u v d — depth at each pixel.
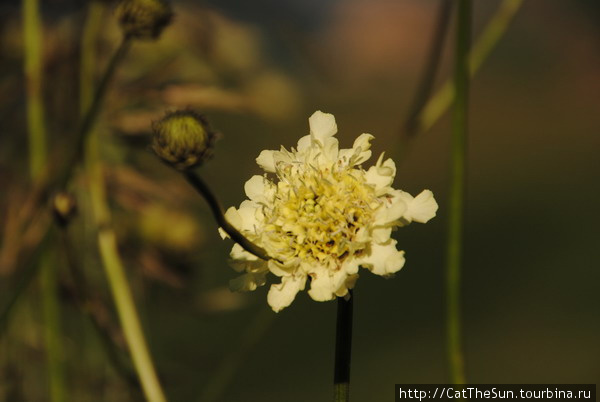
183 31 0.52
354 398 0.88
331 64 0.59
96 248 0.49
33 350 0.49
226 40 0.54
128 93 0.50
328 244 0.35
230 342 0.76
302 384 0.89
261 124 0.58
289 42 0.59
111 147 0.50
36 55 0.46
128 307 0.44
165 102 0.50
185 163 0.33
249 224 0.36
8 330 0.49
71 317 0.49
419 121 0.44
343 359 0.35
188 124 0.33
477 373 0.91
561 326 0.99
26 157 0.52
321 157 0.36
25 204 0.49
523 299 1.06
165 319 0.53
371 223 0.35
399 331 1.00
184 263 0.51
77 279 0.42
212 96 0.50
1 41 0.52
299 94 0.56
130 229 0.50
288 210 0.35
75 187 0.49
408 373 0.92
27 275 0.43
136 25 0.41
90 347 0.48
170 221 0.50
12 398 0.49
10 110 0.52
